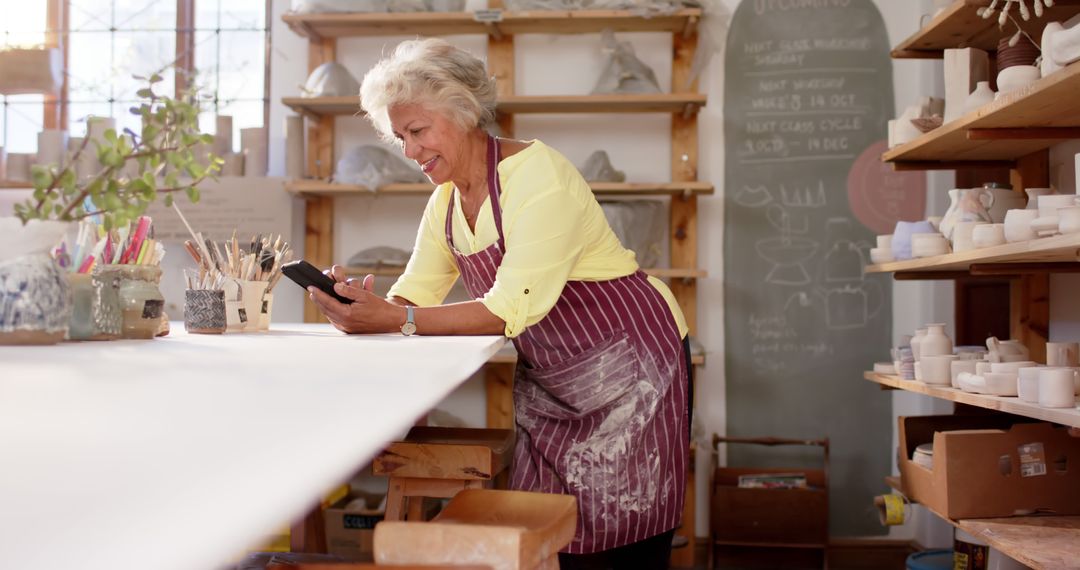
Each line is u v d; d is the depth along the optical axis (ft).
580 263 6.28
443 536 3.30
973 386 7.84
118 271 4.89
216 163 4.92
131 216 4.58
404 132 5.86
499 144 6.11
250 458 1.81
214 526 1.47
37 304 4.18
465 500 4.32
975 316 11.34
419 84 5.68
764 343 12.71
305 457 1.85
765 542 11.80
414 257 7.02
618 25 12.34
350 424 2.15
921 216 12.58
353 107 12.34
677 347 6.43
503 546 3.27
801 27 12.76
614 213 11.76
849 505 12.56
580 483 6.04
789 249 12.71
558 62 12.87
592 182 11.98
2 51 11.94
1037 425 7.72
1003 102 6.93
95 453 1.78
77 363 3.27
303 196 12.62
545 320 6.28
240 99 13.30
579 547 5.98
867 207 12.64
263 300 6.43
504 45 12.76
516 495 4.31
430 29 12.57
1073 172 8.52
